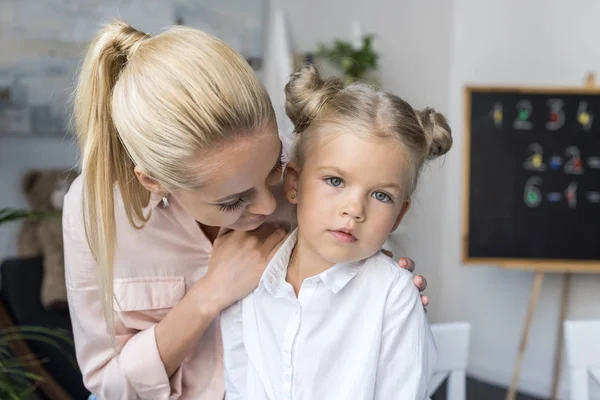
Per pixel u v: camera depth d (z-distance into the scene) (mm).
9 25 3033
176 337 961
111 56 842
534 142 2785
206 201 799
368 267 904
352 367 875
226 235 999
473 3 3508
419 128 829
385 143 788
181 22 3283
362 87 866
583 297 3039
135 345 976
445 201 3652
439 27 3625
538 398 3146
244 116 750
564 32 3018
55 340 2289
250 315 954
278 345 918
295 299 899
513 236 2787
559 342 2896
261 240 976
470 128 2805
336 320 889
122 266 989
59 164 3205
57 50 3131
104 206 873
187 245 1014
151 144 771
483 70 3453
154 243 994
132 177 902
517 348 3271
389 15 3521
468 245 2805
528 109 2787
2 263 2496
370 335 874
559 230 2771
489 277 3400
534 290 2793
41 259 2533
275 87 2799
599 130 2742
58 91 3156
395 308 882
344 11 3496
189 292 958
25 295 2391
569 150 2768
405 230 3105
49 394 2100
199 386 1046
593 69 2898
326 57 3195
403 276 900
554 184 2775
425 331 899
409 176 826
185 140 745
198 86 745
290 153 927
